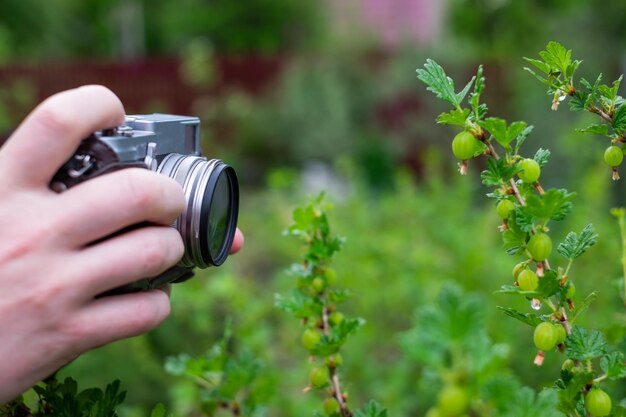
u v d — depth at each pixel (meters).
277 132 9.55
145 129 0.95
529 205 0.68
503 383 0.52
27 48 12.55
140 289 0.86
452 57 9.16
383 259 3.22
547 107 5.95
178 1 18.12
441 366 0.48
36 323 0.73
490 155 0.75
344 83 9.70
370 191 8.04
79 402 0.84
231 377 1.16
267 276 4.51
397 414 1.99
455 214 3.81
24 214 0.74
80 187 0.76
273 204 4.98
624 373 0.69
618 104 0.82
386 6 17.30
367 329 2.35
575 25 6.96
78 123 0.75
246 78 11.05
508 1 12.26
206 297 2.37
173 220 0.83
